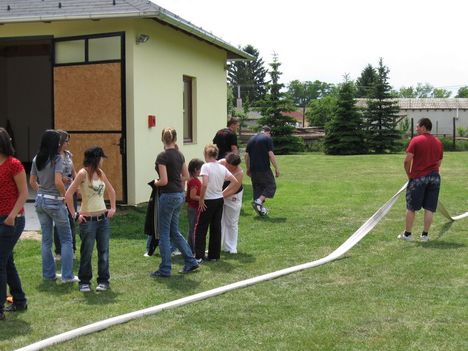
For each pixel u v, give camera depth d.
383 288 5.83
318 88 116.69
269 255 7.41
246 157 10.49
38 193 6.07
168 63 12.17
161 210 6.31
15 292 5.17
